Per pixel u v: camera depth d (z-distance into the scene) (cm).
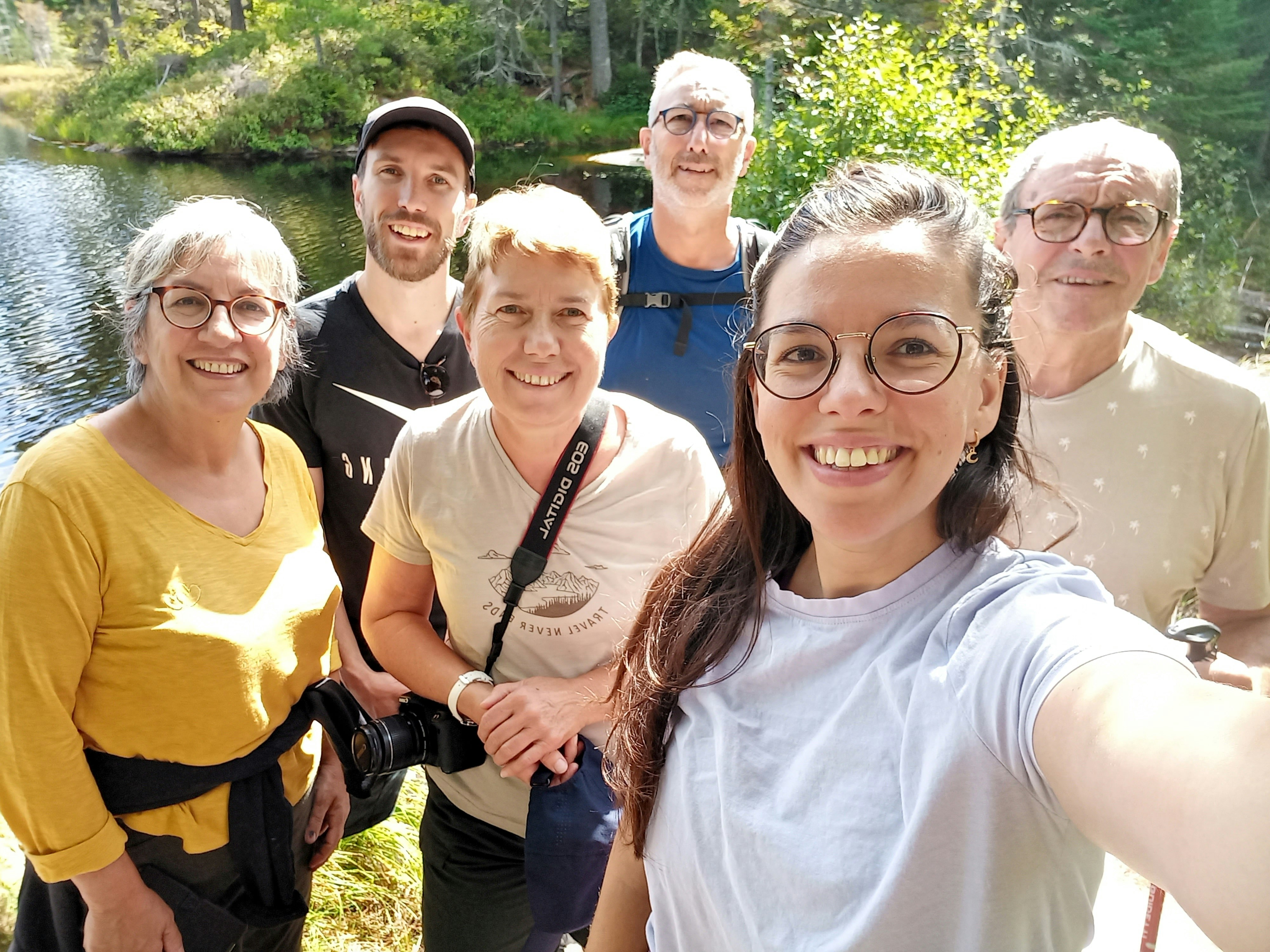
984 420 88
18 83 2005
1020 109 782
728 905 86
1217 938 51
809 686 90
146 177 1627
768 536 102
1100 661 66
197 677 144
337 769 179
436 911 176
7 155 1783
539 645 160
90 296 950
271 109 1912
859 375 81
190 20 2127
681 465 160
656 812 100
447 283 237
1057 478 158
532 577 155
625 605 158
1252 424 157
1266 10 1288
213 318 146
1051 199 164
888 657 82
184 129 1891
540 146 1925
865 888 75
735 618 100
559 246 143
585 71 2080
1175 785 55
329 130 1958
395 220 224
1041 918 71
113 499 141
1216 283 931
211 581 148
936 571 86
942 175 90
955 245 84
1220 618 172
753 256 275
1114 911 225
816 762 83
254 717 152
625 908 111
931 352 81
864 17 664
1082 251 160
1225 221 1048
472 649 165
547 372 145
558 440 154
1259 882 49
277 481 171
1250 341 870
